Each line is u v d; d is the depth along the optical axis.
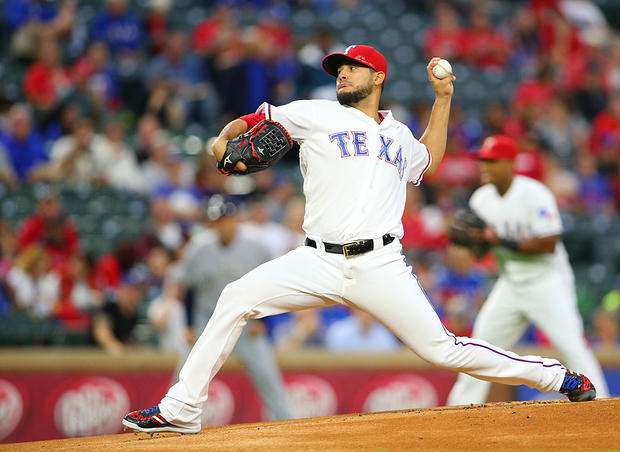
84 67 45.00
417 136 46.41
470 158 44.94
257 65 43.78
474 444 12.70
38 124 41.66
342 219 14.23
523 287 21.91
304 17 56.59
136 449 13.18
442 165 44.06
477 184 44.38
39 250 31.39
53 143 40.97
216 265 24.58
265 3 55.44
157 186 39.19
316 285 14.43
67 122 41.03
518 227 22.03
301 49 48.41
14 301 30.36
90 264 31.95
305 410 26.89
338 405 27.22
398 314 14.33
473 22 58.25
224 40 46.41
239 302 14.51
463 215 21.89
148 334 30.75
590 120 55.69
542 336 33.06
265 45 46.72
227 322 14.55
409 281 14.46
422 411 15.88
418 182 15.89
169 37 49.19
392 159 14.59
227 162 13.98
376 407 27.48
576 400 15.72
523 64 58.56
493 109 49.16
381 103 46.88
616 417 14.02
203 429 15.71
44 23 48.19
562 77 55.91
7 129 39.06
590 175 48.62
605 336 33.34
